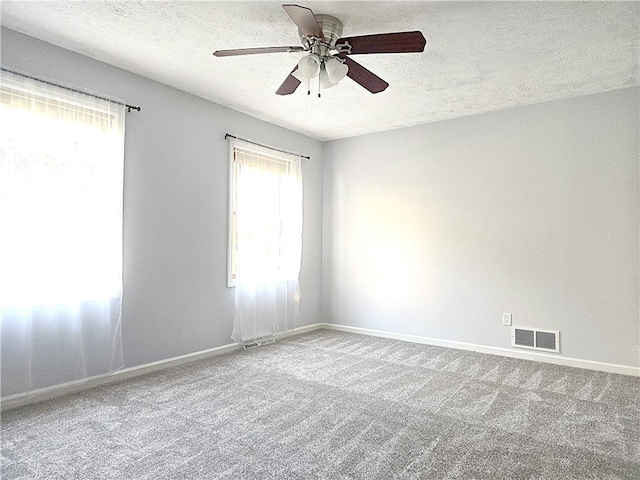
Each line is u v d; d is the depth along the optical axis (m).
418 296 4.75
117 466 2.04
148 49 3.05
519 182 4.14
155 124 3.62
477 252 4.37
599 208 3.73
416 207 4.79
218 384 3.25
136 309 3.47
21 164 2.75
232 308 4.32
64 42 2.94
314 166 5.46
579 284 3.81
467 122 4.46
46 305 2.89
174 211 3.77
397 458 2.13
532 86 3.63
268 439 2.33
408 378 3.43
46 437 2.33
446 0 2.39
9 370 2.72
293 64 3.28
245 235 4.40
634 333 3.56
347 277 5.34
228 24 2.70
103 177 3.18
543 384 3.30
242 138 4.38
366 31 2.76
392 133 5.01
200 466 2.04
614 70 3.30
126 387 3.16
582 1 2.39
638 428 2.51
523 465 2.08
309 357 4.07
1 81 2.66
